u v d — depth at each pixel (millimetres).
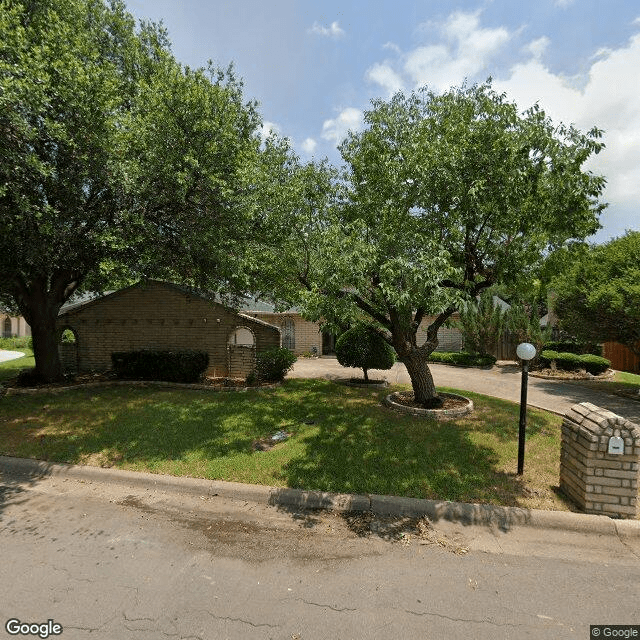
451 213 6008
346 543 3537
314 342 18766
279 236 7953
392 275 5168
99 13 9078
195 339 11672
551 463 5039
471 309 15141
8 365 13844
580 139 5352
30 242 6641
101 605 2695
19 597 2764
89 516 3996
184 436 6016
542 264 6566
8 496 4438
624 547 3529
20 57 5516
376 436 5949
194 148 7465
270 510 4160
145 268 8602
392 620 2578
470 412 7250
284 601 2756
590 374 12758
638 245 9406
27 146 6168
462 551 3424
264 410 7465
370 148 6945
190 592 2844
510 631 2490
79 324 12352
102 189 7402
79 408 7609
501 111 5562
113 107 7000
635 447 3783
